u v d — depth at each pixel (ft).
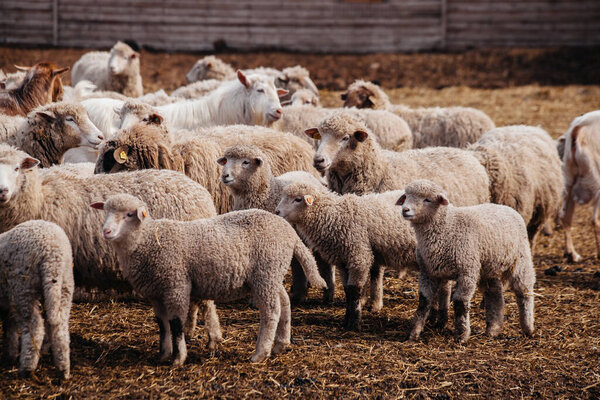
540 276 28.43
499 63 77.87
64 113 24.67
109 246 19.95
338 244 20.88
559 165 30.58
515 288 21.02
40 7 83.30
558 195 30.32
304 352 19.34
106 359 18.70
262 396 16.93
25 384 17.01
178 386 17.29
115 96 36.01
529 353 19.90
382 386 17.65
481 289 21.45
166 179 21.17
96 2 83.56
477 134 35.63
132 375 17.78
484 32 83.92
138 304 23.06
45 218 19.80
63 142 24.86
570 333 21.56
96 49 82.48
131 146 23.21
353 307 21.24
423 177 26.07
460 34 84.12
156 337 20.31
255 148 22.54
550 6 82.94
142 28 83.92
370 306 23.34
